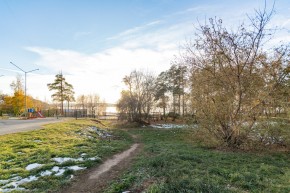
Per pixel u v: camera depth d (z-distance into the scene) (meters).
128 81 36.41
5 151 9.61
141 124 32.06
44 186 6.26
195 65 12.82
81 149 10.88
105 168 8.37
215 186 5.71
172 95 39.12
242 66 11.59
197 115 13.52
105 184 6.68
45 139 12.88
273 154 11.10
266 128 11.66
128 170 7.95
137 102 33.38
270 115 11.70
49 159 8.62
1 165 7.83
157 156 9.62
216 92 12.55
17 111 47.09
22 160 8.56
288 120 11.55
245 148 12.09
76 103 60.12
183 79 15.94
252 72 11.66
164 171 7.03
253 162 9.22
